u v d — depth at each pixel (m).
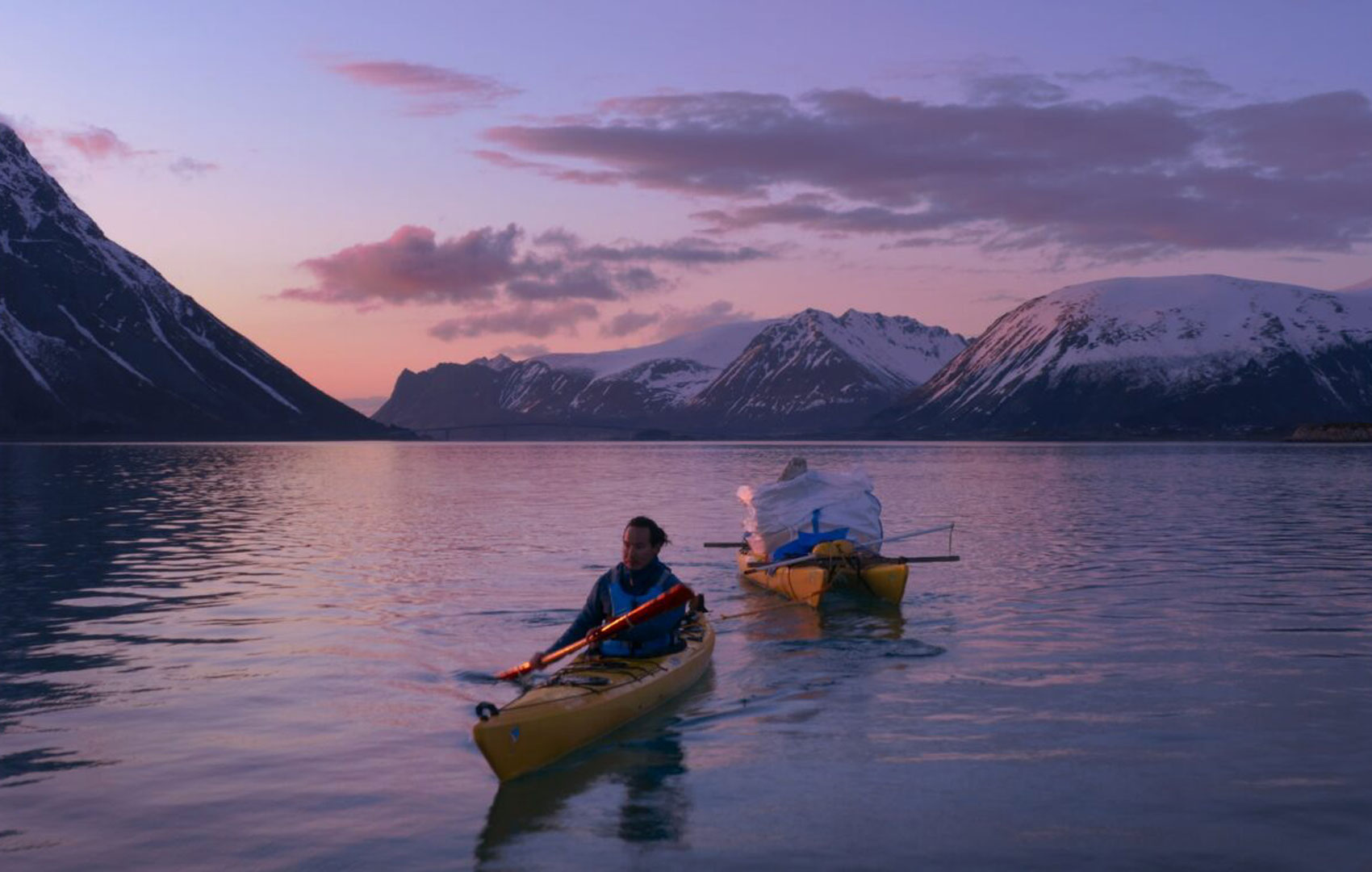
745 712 11.44
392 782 9.26
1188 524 34.19
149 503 44.34
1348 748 10.02
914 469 89.75
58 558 24.83
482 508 42.22
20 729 10.77
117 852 7.78
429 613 17.34
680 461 121.06
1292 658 13.96
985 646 14.90
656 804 8.71
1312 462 104.75
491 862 7.61
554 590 19.75
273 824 8.32
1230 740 10.28
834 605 18.48
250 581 20.95
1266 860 7.56
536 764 9.55
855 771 9.48
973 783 9.13
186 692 12.26
